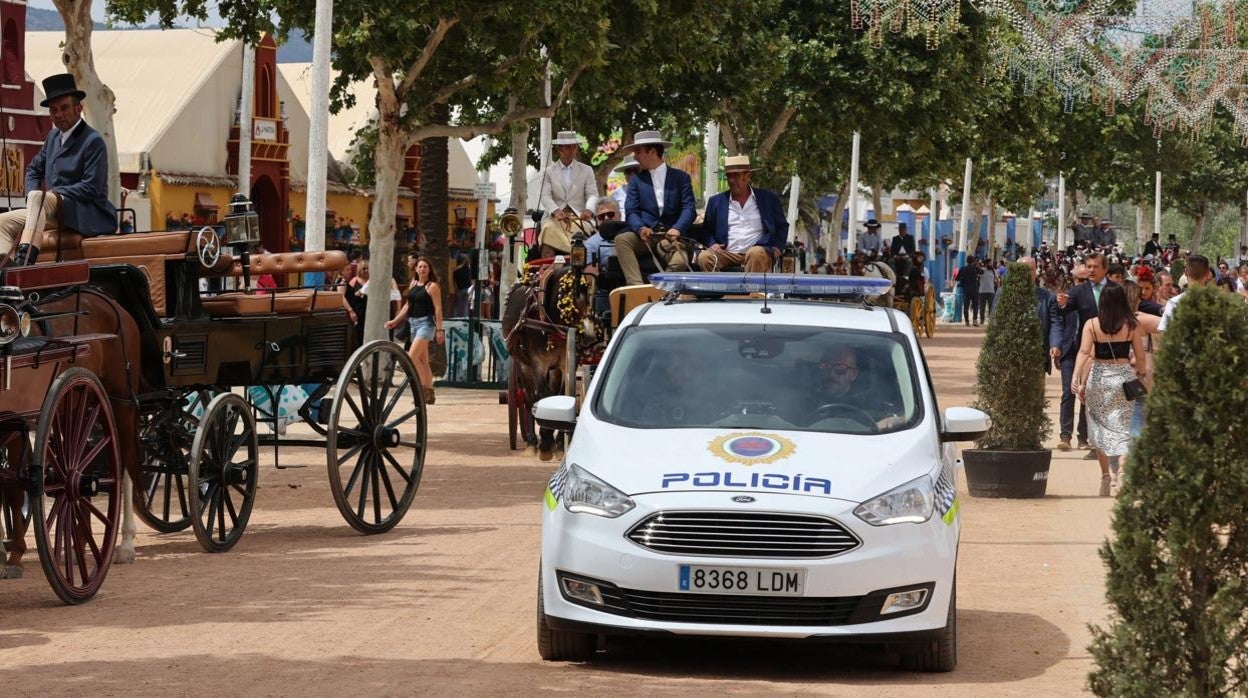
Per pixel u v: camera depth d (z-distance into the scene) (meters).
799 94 41.62
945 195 98.50
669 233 17.53
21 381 11.04
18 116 23.34
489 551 13.95
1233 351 7.25
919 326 53.81
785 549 9.26
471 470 19.91
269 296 14.82
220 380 14.21
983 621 11.40
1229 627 7.23
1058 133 64.12
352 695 8.87
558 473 10.05
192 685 9.05
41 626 10.70
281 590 12.07
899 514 9.39
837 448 9.87
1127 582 7.44
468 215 64.00
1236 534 7.30
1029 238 119.69
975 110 46.66
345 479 18.91
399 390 15.52
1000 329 18.41
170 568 13.03
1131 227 128.75
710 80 39.28
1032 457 18.12
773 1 40.22
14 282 11.11
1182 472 7.29
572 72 29.27
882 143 46.56
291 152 52.72
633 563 9.30
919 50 42.50
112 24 27.70
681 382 10.59
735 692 9.11
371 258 28.22
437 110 34.09
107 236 13.55
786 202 69.56
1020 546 14.73
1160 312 20.50
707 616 9.30
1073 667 9.93
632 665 9.84
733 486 9.39
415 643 10.29
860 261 41.78
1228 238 116.25
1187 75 31.33
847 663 10.07
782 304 11.58
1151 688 7.35
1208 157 75.75
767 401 10.41
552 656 9.89
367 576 12.68
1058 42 28.48
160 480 18.08
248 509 14.42
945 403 29.00
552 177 22.28
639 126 40.66
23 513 13.87
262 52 49.97
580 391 19.58
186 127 46.69
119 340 12.67
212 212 47.44
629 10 29.12
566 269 19.47
